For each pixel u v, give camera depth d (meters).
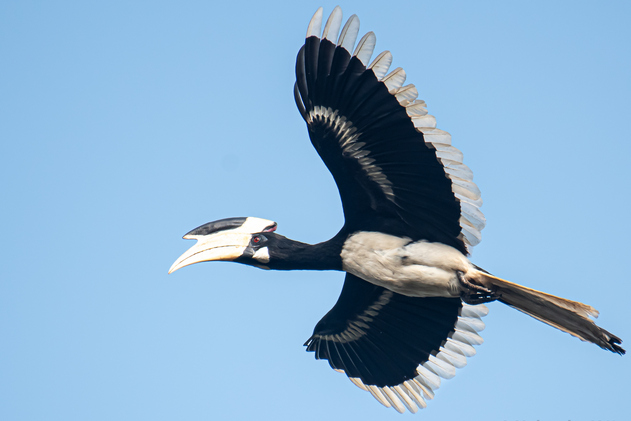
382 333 13.73
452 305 13.27
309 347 14.06
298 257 12.64
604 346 11.42
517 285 11.28
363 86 11.00
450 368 13.40
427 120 10.95
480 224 11.47
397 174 11.52
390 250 11.96
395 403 13.57
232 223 13.05
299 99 11.48
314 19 11.21
